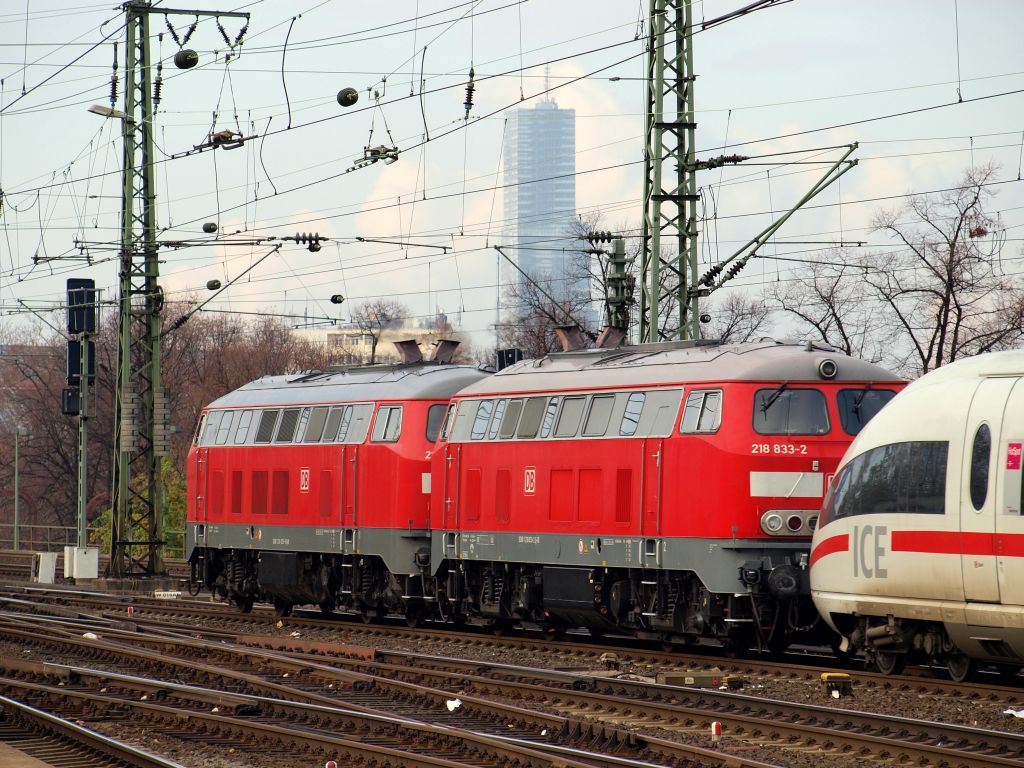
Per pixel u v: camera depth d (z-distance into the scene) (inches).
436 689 1779.0
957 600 1690.5
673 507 2149.4
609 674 2005.4
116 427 4042.8
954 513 1694.1
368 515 2802.7
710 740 1464.1
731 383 2103.8
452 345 2987.2
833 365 2123.5
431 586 2731.3
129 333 3890.3
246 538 3157.0
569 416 2379.4
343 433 2891.2
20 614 2977.4
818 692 1755.7
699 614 2130.9
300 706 1637.6
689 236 2974.9
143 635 2468.0
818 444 2096.5
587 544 2304.4
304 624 2859.3
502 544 2493.8
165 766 1320.1
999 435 1656.0
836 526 1878.7
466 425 2618.1
